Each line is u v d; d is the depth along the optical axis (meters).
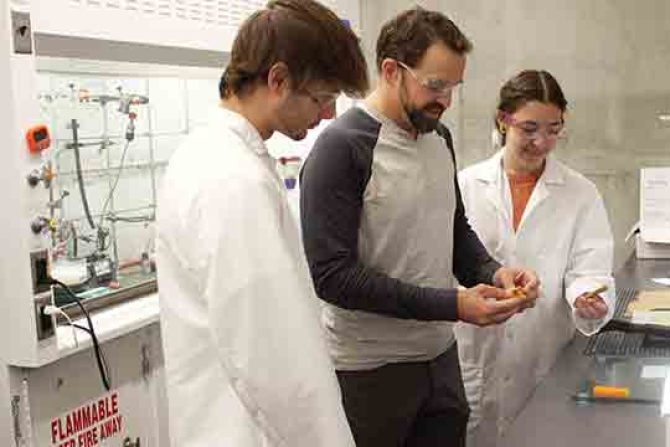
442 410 2.00
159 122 2.96
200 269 1.23
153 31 2.53
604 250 2.37
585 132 3.75
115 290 2.57
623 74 3.66
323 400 1.22
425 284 1.92
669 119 3.62
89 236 2.70
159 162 2.98
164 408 2.63
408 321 1.91
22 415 2.08
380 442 1.97
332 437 1.23
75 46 2.26
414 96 1.78
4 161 1.95
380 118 1.84
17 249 1.97
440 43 1.73
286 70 1.27
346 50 1.30
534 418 1.58
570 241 2.39
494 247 2.44
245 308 1.20
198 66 2.80
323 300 1.83
